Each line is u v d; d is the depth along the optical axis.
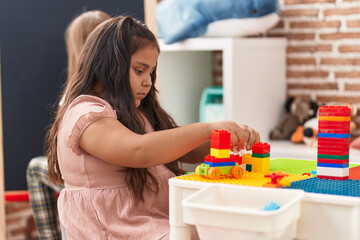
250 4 2.44
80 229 1.26
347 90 2.59
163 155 1.18
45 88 2.46
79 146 1.25
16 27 2.44
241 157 1.19
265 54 2.63
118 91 1.32
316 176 1.12
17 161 2.46
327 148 1.10
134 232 1.23
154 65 1.38
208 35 2.57
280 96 2.72
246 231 0.91
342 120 1.08
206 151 1.47
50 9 2.43
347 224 0.92
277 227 0.88
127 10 2.41
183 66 2.93
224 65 2.52
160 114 1.52
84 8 2.42
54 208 2.49
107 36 1.34
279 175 1.03
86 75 1.34
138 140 1.18
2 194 2.38
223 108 2.74
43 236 2.47
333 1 2.59
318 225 0.95
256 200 0.99
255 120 2.62
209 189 1.01
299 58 2.72
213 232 0.95
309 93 2.71
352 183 1.04
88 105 1.25
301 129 2.55
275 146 2.46
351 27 2.55
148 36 1.35
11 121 2.45
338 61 2.60
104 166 1.28
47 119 2.46
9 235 2.98
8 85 2.45
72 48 2.29
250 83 2.58
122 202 1.28
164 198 1.35
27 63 2.45
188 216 0.95
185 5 2.54
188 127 1.20
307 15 2.67
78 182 1.29
